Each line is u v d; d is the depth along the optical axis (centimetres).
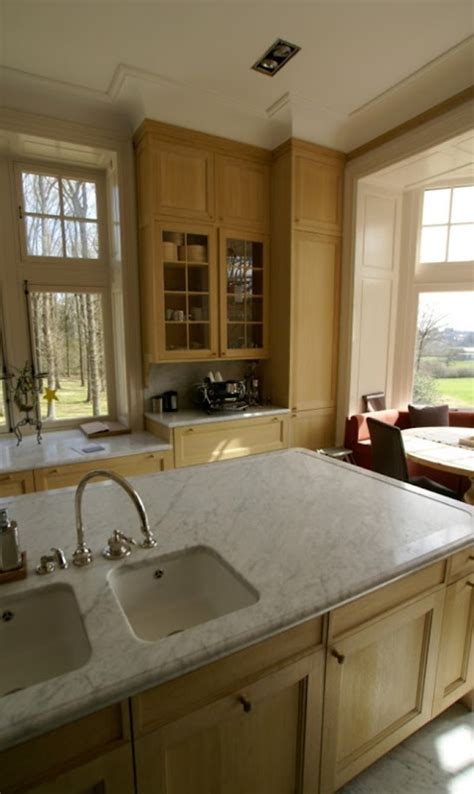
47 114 268
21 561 112
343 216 352
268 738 100
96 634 88
